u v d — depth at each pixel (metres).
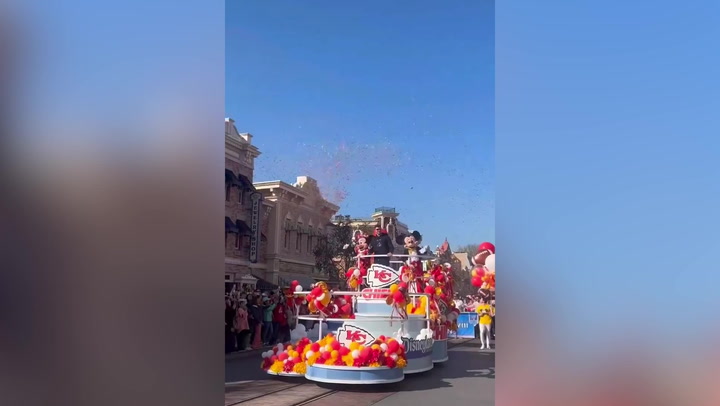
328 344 6.30
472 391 5.57
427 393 5.57
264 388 6.02
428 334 6.86
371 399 5.59
